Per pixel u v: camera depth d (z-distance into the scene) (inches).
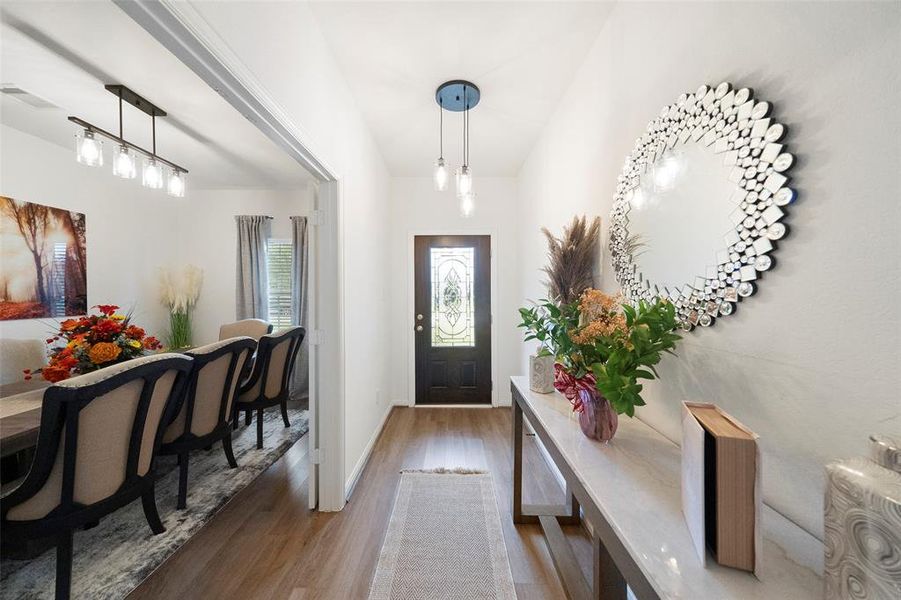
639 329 37.3
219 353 85.1
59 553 53.6
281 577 61.0
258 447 113.6
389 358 153.9
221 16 39.4
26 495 51.6
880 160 23.9
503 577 61.0
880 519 17.8
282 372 120.6
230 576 61.2
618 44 61.7
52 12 60.4
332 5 62.9
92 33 65.8
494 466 102.9
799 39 29.2
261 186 169.8
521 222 146.9
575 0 61.3
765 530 29.0
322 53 69.8
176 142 118.0
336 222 81.4
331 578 60.7
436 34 69.7
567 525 75.2
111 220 142.6
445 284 161.2
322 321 82.0
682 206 43.3
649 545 26.6
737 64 35.7
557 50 74.3
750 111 33.3
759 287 33.3
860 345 25.2
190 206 173.2
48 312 120.2
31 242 115.5
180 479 80.8
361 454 102.4
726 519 24.3
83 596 57.0
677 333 45.1
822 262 27.7
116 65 76.0
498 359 159.8
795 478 30.0
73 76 79.8
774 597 22.3
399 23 66.9
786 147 30.3
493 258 159.0
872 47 24.2
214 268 174.2
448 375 161.9
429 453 111.7
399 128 111.4
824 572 21.0
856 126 25.2
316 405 81.7
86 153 85.6
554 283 75.4
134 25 64.2
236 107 49.3
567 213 89.2
